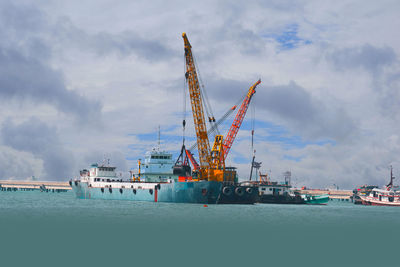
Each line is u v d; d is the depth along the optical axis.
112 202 171.38
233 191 152.00
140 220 99.50
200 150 162.38
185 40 159.50
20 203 176.12
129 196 171.50
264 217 114.88
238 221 101.50
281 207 173.00
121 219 101.44
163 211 125.38
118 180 190.50
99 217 106.25
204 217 108.75
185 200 150.88
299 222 104.12
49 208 139.38
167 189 157.25
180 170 163.62
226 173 185.50
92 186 190.75
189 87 161.62
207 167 162.12
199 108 161.88
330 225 98.94
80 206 148.75
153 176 173.50
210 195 145.38
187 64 161.38
